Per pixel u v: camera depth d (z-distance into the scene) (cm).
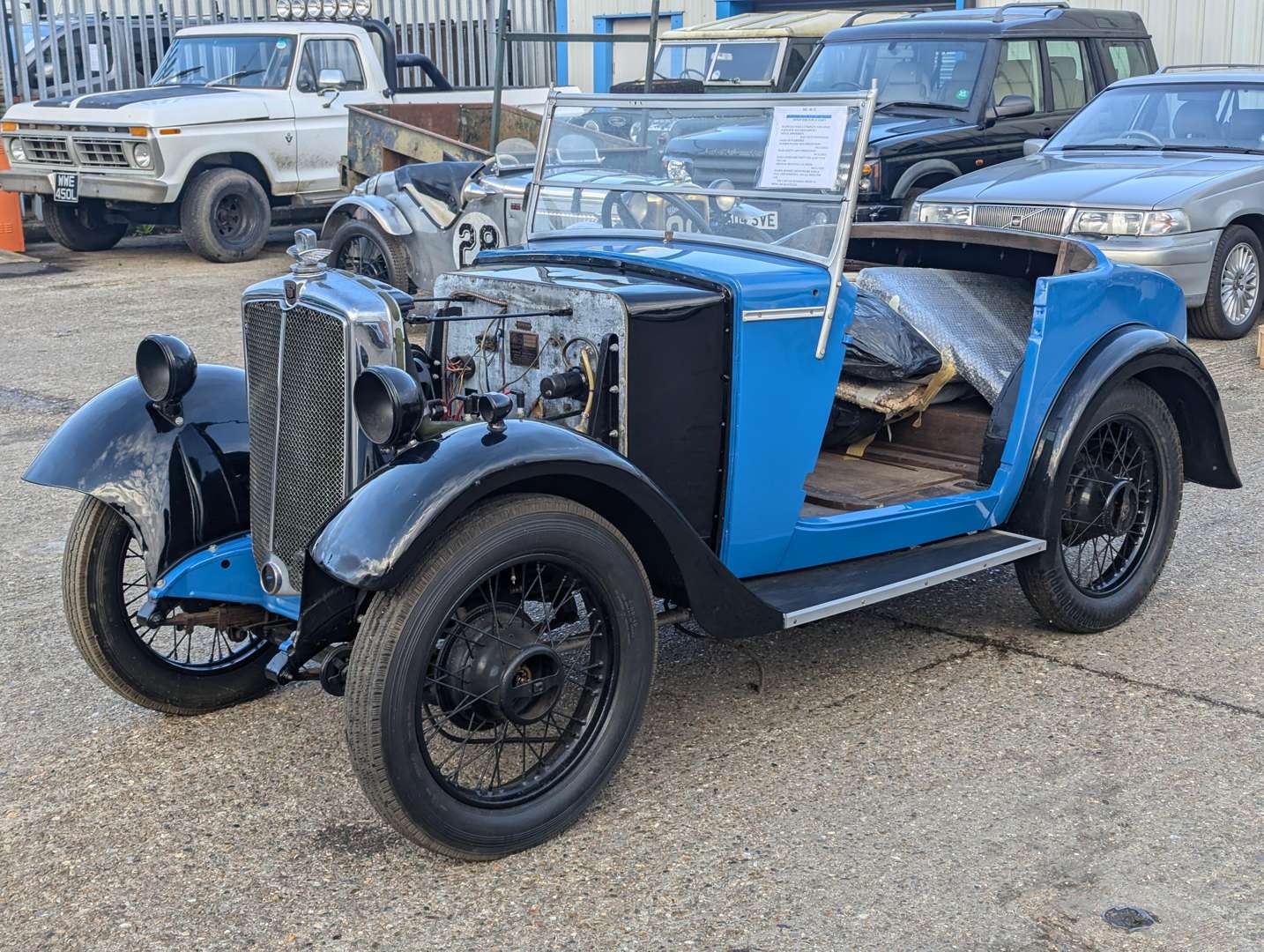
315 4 1316
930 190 904
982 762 355
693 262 365
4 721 388
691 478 358
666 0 1722
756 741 369
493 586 313
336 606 308
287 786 349
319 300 330
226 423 389
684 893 297
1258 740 366
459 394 386
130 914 293
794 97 372
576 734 326
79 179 1208
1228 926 282
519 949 278
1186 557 516
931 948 276
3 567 512
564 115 423
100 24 1434
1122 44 1160
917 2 1488
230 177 1214
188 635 396
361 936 283
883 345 450
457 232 855
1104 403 425
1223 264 855
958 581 500
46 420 710
